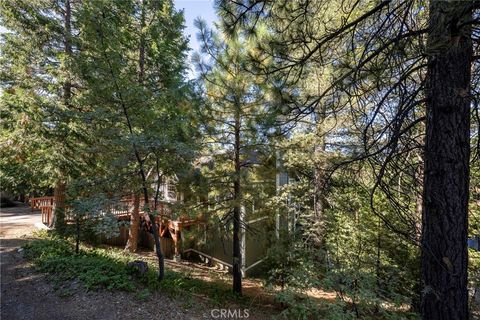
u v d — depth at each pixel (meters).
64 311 4.83
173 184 7.70
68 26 10.52
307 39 3.57
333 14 4.00
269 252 6.64
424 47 2.63
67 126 9.23
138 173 6.79
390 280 4.61
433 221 2.80
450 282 2.70
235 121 6.77
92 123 6.95
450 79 2.68
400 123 2.99
